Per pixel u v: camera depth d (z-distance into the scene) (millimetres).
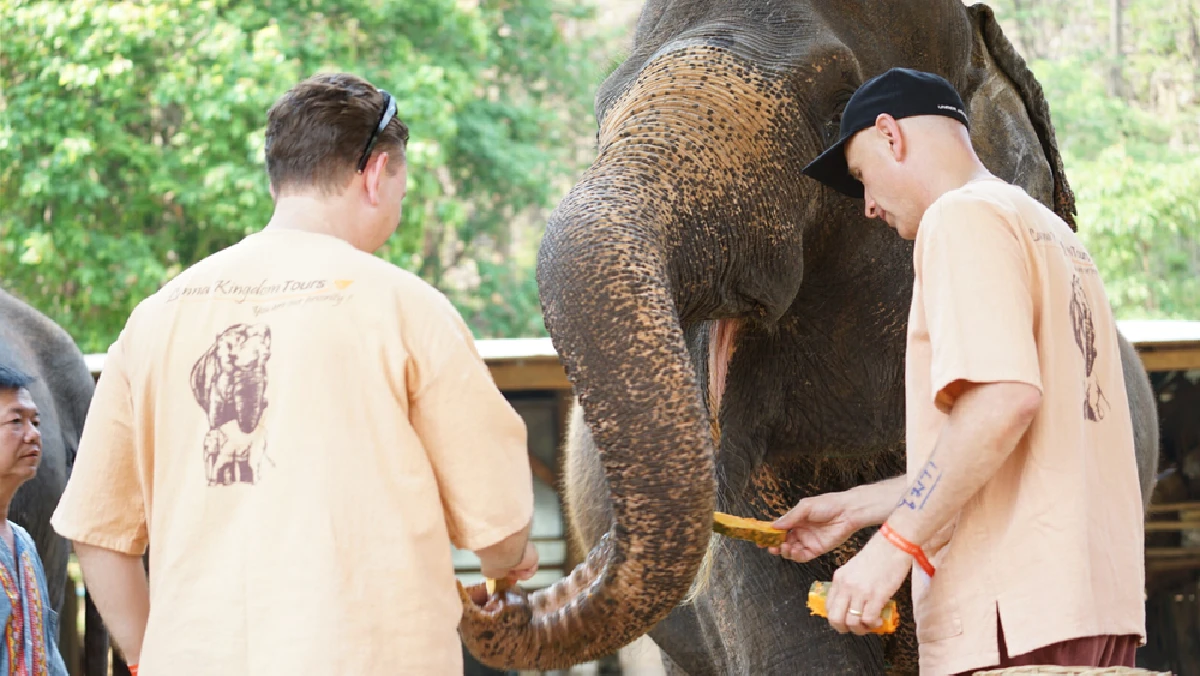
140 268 15758
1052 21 21484
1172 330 7348
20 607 3736
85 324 15922
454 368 2305
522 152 18250
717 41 3111
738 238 2912
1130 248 17000
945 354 2365
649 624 2668
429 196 16141
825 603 2541
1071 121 18953
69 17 15500
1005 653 2438
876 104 2633
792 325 3332
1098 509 2443
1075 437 2422
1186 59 20750
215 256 2400
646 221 2748
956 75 3449
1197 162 17516
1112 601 2420
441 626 2268
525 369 7191
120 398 2422
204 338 2320
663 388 2566
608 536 3000
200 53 15734
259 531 2227
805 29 3156
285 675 2176
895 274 3309
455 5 16875
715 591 3633
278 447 2244
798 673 3504
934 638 2480
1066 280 2469
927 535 2418
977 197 2436
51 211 16156
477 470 2307
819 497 2916
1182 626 7707
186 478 2295
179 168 16094
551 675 7090
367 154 2402
